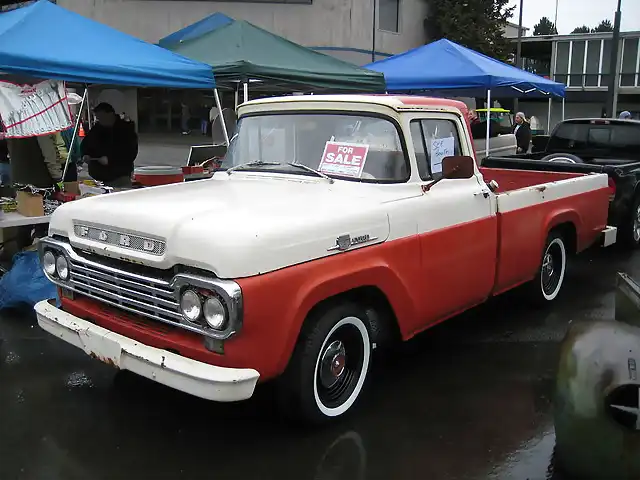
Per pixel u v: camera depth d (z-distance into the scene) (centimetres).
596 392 282
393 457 353
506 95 1387
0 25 650
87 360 480
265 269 317
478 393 434
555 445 351
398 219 397
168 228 329
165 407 408
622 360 282
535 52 4138
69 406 407
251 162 471
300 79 866
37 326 548
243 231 318
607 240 685
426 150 441
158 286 335
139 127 2142
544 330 557
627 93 3634
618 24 1977
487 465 347
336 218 360
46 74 605
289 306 328
